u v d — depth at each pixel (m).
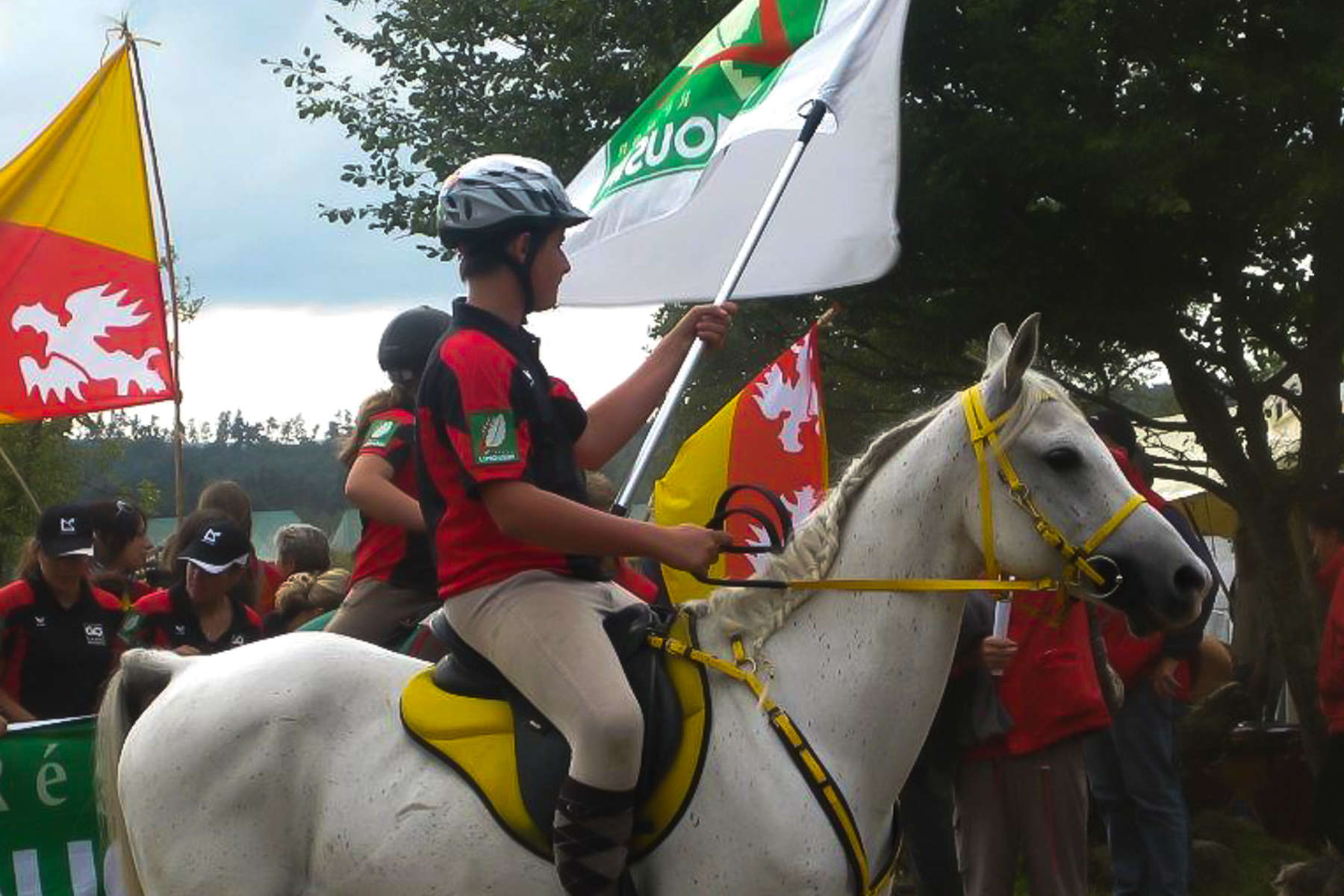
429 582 5.71
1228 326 11.05
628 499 4.69
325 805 4.14
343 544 21.94
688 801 3.93
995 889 6.26
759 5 6.04
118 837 4.48
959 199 10.02
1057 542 3.91
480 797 4.00
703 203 6.14
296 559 8.56
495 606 4.01
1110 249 10.45
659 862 3.95
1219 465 11.10
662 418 4.71
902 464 4.09
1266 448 11.23
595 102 12.02
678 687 4.02
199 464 33.75
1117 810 7.33
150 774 4.23
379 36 12.89
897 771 4.04
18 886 6.29
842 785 3.97
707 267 6.12
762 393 6.54
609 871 3.84
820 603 4.10
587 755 3.82
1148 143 9.52
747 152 6.14
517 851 3.96
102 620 7.31
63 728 6.39
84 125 8.52
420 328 5.61
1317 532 8.51
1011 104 10.14
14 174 8.41
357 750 4.17
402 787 4.08
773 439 6.52
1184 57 9.65
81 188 8.50
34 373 8.35
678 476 6.55
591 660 3.90
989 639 5.45
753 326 12.74
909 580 4.04
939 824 6.59
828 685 4.03
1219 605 17.61
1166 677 7.00
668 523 6.52
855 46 5.48
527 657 3.94
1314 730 9.96
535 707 4.00
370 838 4.06
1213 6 9.90
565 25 11.51
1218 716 9.54
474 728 4.07
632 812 3.87
